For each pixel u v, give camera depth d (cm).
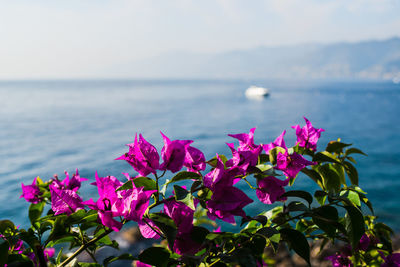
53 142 2191
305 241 101
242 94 8262
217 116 3697
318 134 124
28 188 130
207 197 93
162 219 87
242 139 112
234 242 103
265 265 134
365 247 129
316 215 104
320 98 6831
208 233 92
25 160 1684
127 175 97
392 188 1234
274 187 101
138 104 5228
